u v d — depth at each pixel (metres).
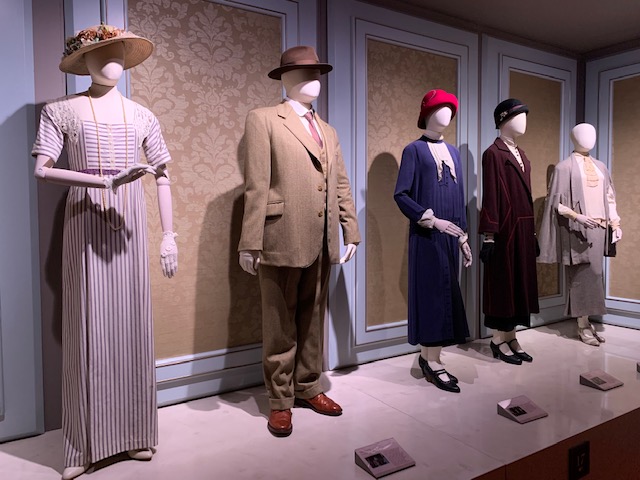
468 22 3.12
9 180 1.85
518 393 2.31
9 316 1.86
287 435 1.88
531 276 2.77
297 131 1.94
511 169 2.70
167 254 1.73
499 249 2.70
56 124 1.57
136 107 1.71
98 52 1.55
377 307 2.83
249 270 1.88
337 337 2.66
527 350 3.03
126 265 1.65
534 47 3.48
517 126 2.72
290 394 2.00
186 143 2.19
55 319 1.96
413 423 1.99
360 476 1.59
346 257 2.12
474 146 3.18
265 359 1.98
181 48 2.16
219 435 1.89
